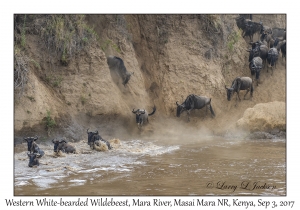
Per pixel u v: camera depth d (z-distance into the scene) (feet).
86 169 48.55
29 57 71.61
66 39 75.05
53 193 38.47
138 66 91.61
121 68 83.51
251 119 80.43
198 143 72.18
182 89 91.86
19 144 62.85
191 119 89.35
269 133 80.07
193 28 97.14
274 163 53.31
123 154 58.65
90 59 77.41
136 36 97.09
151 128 84.28
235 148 66.23
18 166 48.83
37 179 43.21
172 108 90.02
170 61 94.38
